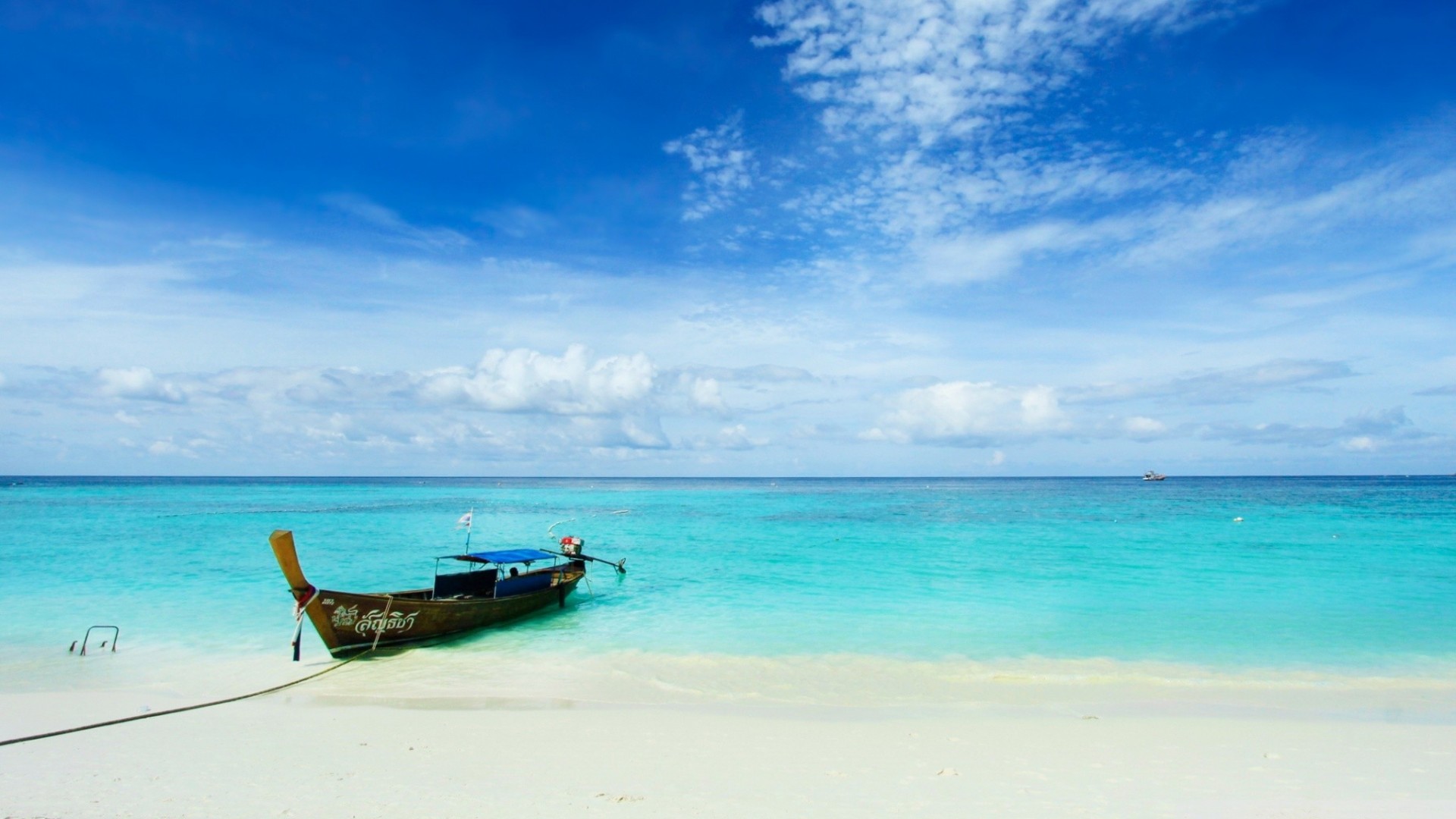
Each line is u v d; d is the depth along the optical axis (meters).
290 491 141.75
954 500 101.50
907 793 8.52
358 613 16.55
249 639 18.61
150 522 57.75
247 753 10.23
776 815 7.81
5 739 10.95
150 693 14.05
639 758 9.98
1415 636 18.42
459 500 104.12
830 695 13.97
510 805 8.12
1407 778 9.13
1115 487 175.38
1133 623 20.25
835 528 53.91
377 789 8.66
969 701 13.48
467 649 17.77
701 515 71.38
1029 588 26.02
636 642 18.52
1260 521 54.59
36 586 26.34
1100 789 8.71
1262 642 17.98
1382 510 66.94
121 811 7.96
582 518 66.88
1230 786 8.84
